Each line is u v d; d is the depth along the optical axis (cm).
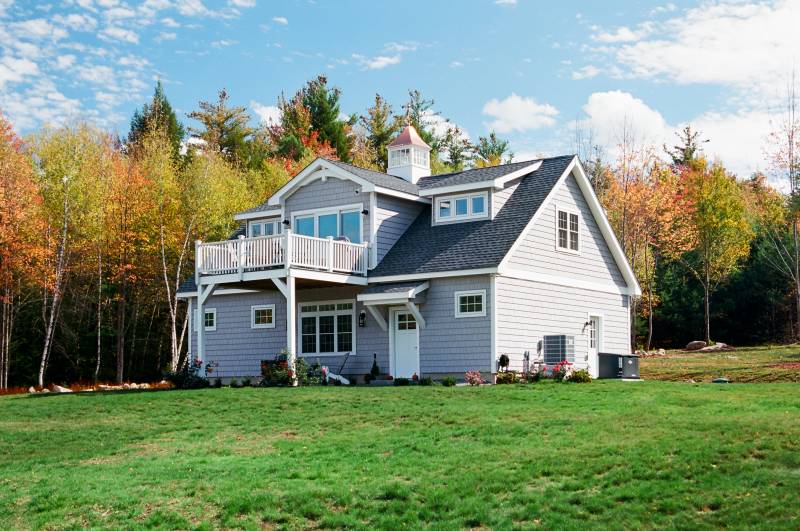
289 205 3025
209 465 1468
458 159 6938
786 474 1179
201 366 2798
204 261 2767
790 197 4638
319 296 2919
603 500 1143
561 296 2805
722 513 1070
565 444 1437
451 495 1209
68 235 4097
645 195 4509
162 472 1431
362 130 6756
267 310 3091
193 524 1184
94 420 2080
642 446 1368
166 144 4781
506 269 2533
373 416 1844
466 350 2553
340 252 2695
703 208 4769
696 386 2175
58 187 3997
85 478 1431
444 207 2856
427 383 2459
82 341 4712
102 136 4444
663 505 1109
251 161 6081
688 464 1250
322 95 6525
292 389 2361
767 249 4928
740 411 1656
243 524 1167
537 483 1239
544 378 2544
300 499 1233
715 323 4959
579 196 2967
